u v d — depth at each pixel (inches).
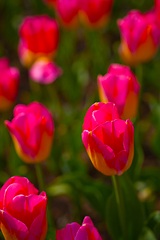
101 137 26.9
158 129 40.1
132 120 33.5
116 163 27.3
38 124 30.1
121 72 32.0
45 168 45.3
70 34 55.5
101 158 27.2
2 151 44.3
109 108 26.7
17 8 69.7
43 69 39.9
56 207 42.1
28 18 39.5
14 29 66.4
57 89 53.9
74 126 42.2
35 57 40.5
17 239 26.3
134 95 31.1
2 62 38.3
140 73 38.1
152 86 53.6
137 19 35.0
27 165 44.5
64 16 42.4
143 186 40.1
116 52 49.5
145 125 43.6
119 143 27.1
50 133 30.8
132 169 34.8
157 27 35.3
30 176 40.3
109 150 27.0
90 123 27.2
